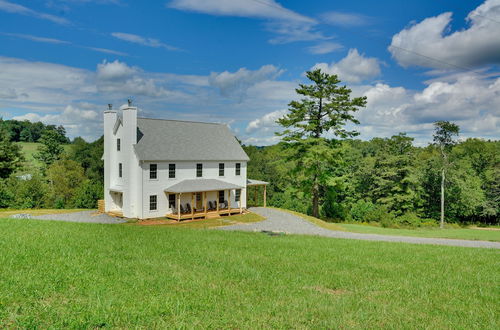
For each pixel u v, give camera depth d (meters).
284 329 5.79
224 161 38.41
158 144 33.81
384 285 9.21
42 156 70.06
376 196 51.59
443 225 48.22
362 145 81.19
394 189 47.44
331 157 33.50
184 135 37.06
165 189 33.41
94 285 7.29
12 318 5.32
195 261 10.93
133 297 6.81
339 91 34.00
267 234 21.22
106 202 35.22
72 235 13.90
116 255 10.80
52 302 6.16
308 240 18.48
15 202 45.22
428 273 10.91
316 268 10.89
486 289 9.12
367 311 6.98
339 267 11.21
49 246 10.80
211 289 7.86
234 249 13.80
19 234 12.69
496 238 27.33
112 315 5.71
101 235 14.90
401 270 11.18
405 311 7.14
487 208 50.00
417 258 13.70
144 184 31.94
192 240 15.84
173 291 7.47
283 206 55.53
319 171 36.09
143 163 31.84
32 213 34.94
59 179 53.72
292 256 12.84
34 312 5.63
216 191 37.50
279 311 6.70
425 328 6.22
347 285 9.05
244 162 40.44
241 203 38.44
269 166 67.69
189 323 5.73
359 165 54.53
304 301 7.39
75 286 7.16
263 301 7.27
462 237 27.41
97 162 64.31
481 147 66.31
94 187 48.31
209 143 38.41
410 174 47.91
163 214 33.38
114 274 8.40
